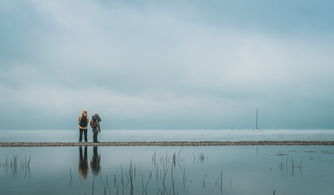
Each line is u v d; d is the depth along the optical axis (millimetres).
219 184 15000
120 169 19391
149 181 15844
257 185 14656
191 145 38156
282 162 22219
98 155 26703
